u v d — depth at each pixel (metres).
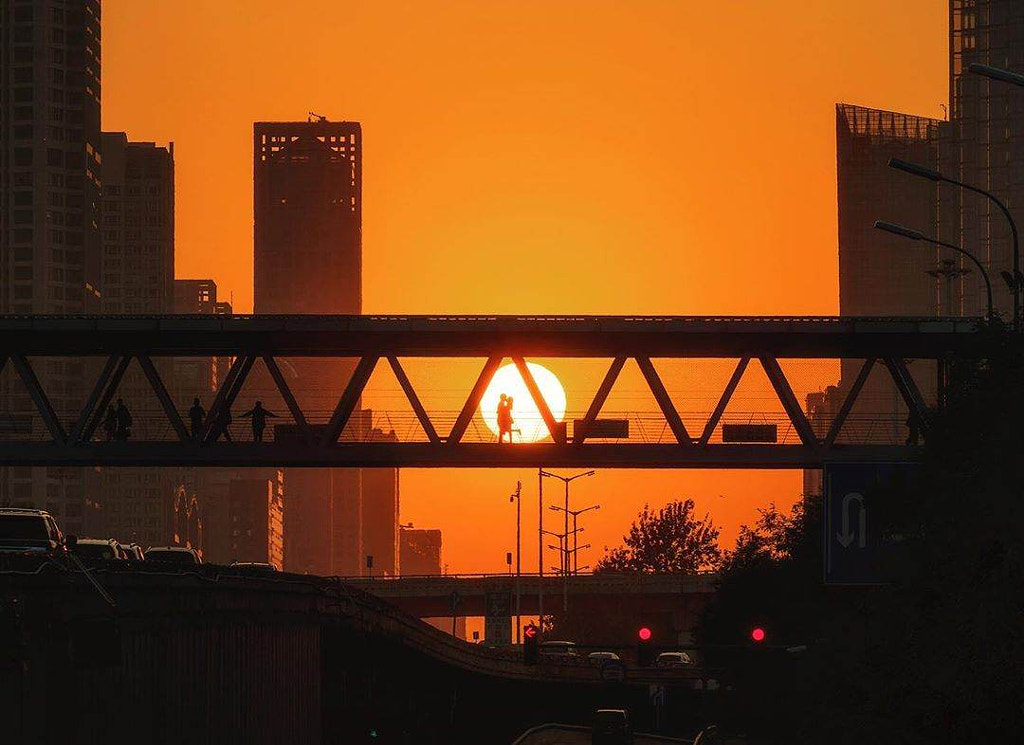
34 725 181.25
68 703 191.00
